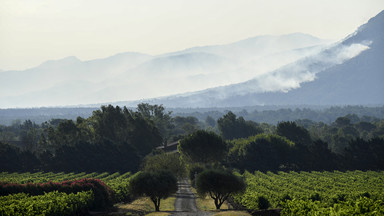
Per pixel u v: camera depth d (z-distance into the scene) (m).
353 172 130.12
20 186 57.28
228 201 78.56
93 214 53.44
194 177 107.88
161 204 71.50
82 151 140.25
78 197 52.97
